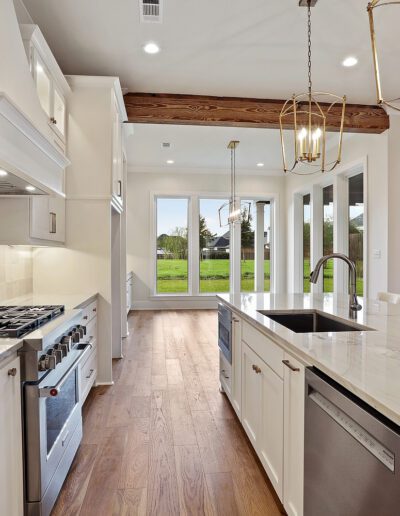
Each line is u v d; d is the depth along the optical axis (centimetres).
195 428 250
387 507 84
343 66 333
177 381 341
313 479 124
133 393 312
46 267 321
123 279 513
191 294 756
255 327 198
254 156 649
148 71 342
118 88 333
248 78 356
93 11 257
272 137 539
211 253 775
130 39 290
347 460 101
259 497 179
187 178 749
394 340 143
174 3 248
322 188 632
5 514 133
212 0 245
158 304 748
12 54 173
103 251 326
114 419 263
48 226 271
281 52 310
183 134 525
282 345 153
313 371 125
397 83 370
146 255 742
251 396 209
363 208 495
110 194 325
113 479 193
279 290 765
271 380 171
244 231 791
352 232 539
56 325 178
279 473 160
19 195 206
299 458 138
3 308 216
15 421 142
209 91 386
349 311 211
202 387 326
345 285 549
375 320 189
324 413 115
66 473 188
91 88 325
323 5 250
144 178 739
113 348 413
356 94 394
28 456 150
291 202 735
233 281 771
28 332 161
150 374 360
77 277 324
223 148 598
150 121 398
